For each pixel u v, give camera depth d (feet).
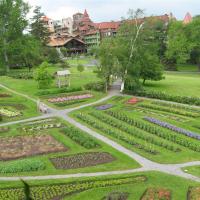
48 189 100.22
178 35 392.27
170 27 402.31
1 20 326.24
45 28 444.55
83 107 199.41
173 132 152.97
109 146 134.92
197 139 143.64
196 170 112.27
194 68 404.57
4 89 253.65
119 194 94.02
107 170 112.78
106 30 555.69
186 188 98.94
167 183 102.27
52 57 398.42
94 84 248.11
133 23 240.32
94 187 100.94
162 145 134.82
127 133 151.12
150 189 97.30
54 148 133.69
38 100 199.72
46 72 248.11
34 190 99.60
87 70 351.87
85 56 505.66
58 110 195.11
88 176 108.06
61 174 110.11
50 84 251.60
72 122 169.68
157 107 194.49
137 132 149.48
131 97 222.48
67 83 267.59
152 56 260.21
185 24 401.49
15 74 314.96
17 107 202.08
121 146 135.03
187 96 219.20
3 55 334.65
